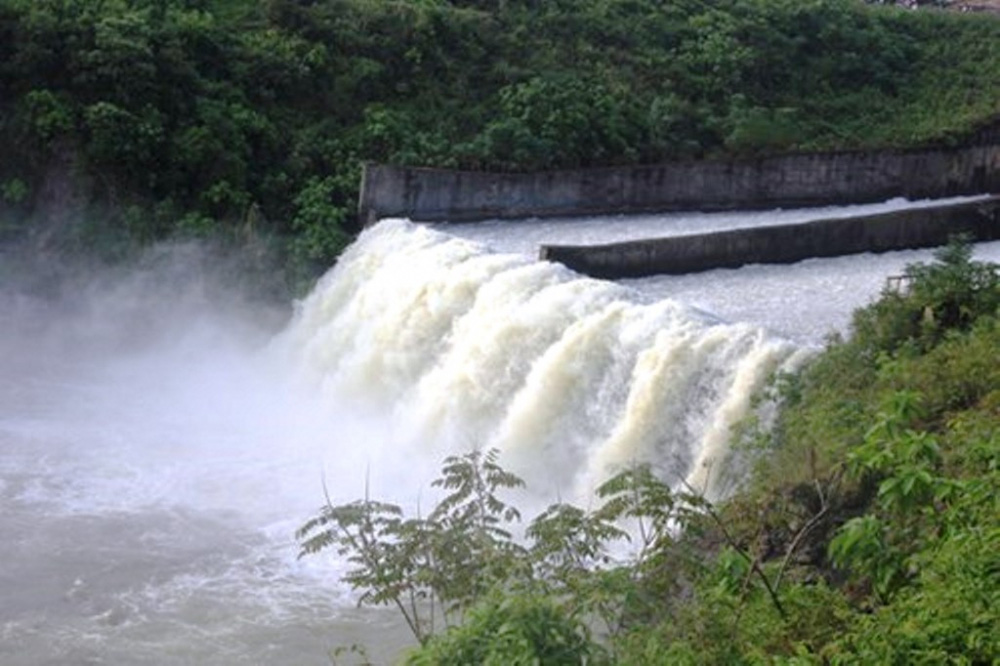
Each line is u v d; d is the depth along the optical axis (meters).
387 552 13.52
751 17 45.03
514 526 23.50
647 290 30.05
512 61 40.41
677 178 38.00
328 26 38.88
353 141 36.56
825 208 39.06
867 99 43.00
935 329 21.70
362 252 33.16
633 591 11.98
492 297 28.05
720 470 22.25
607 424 25.22
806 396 21.28
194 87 36.03
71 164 34.28
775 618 11.77
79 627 20.81
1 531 23.75
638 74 41.47
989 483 11.95
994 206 35.62
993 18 46.94
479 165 36.38
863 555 11.63
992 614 10.21
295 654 20.14
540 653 10.05
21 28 35.09
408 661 10.66
